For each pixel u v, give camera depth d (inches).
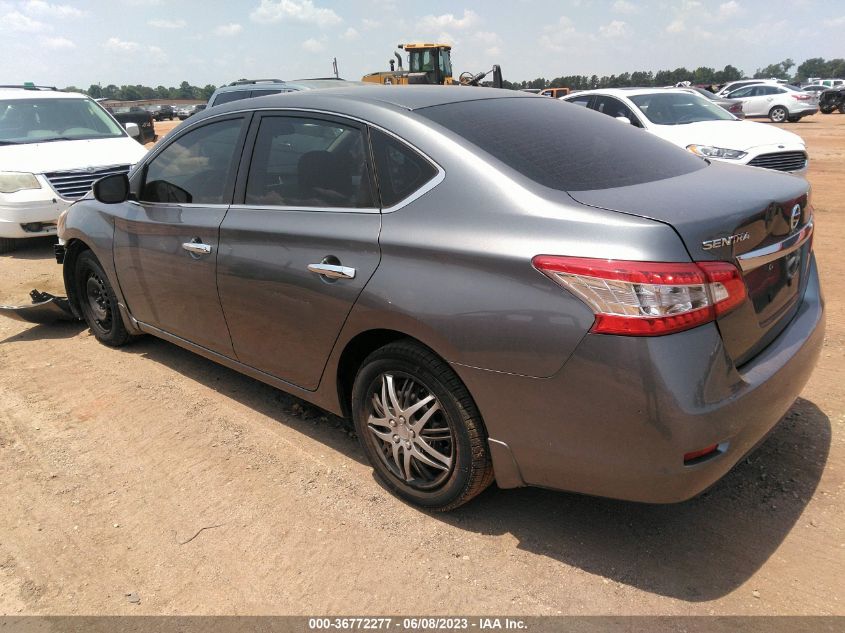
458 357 100.2
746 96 1051.3
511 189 100.0
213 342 151.4
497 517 116.2
